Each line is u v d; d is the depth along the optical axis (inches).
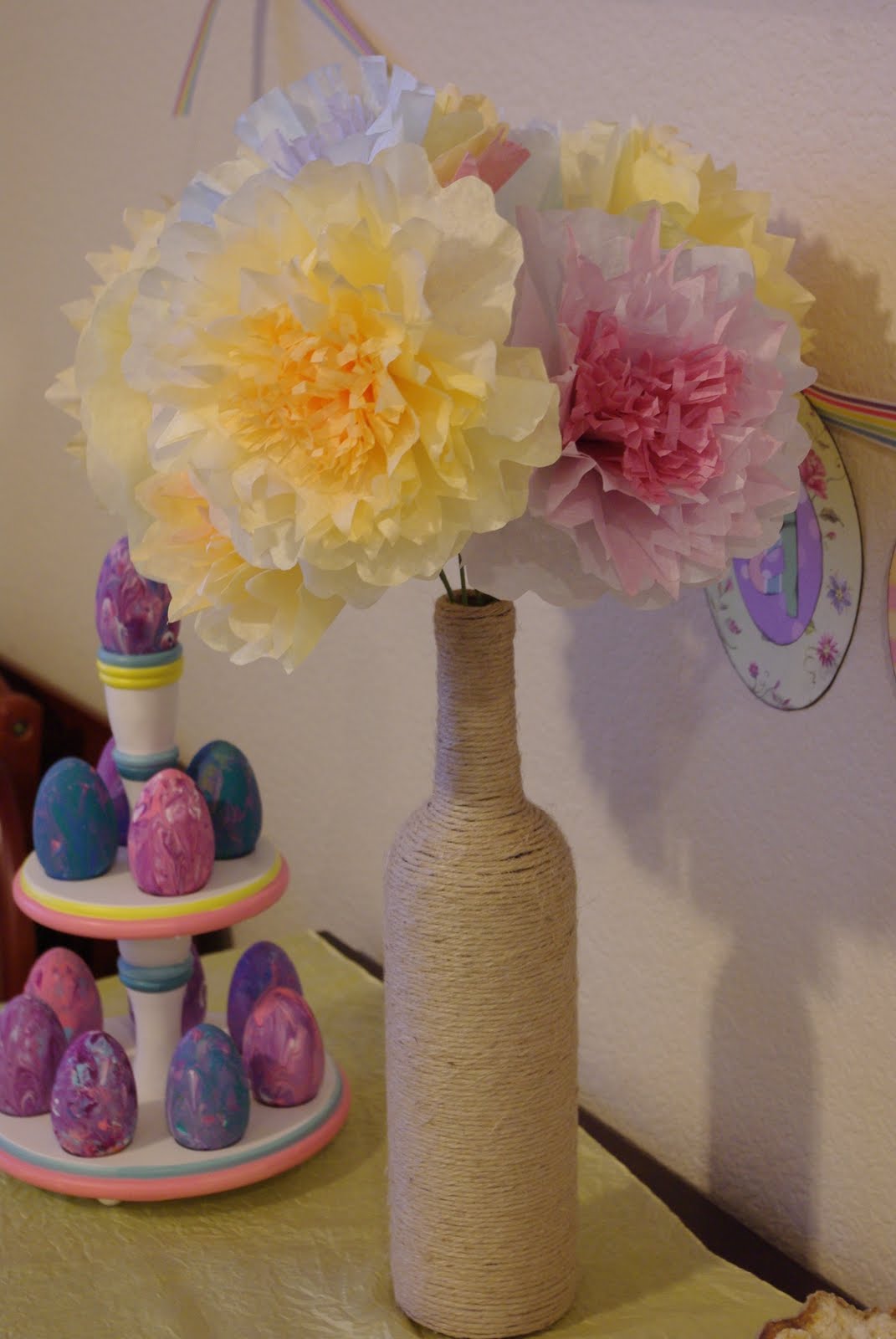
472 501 23.7
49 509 70.0
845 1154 34.6
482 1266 31.0
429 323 22.4
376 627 48.9
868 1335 28.2
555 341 24.9
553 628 41.5
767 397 24.8
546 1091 30.5
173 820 37.2
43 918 37.8
